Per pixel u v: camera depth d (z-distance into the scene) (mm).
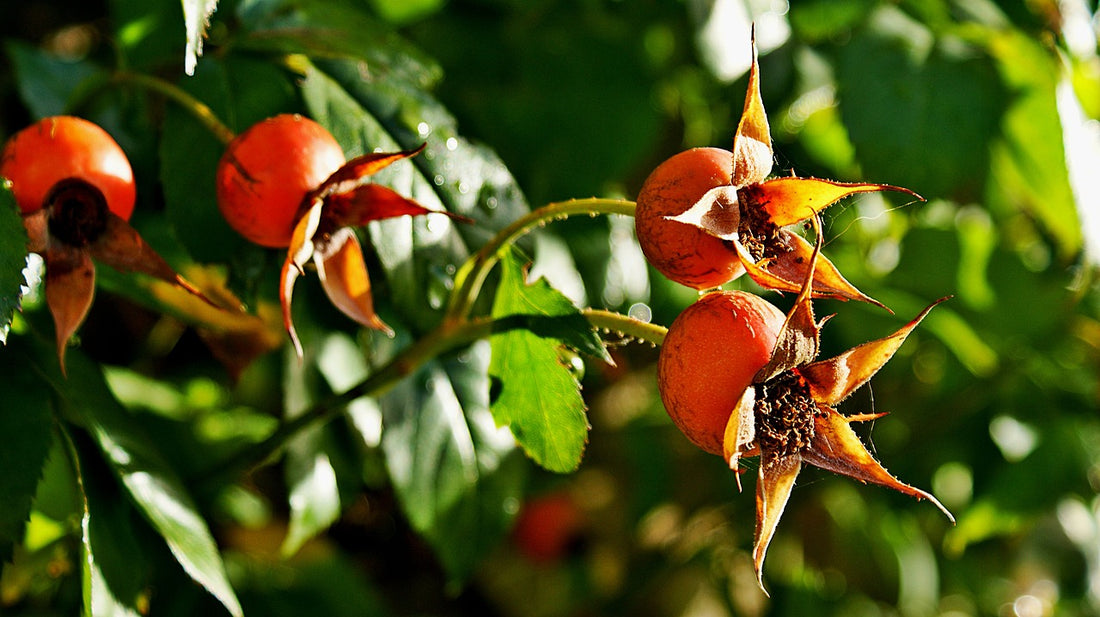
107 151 302
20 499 303
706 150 297
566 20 396
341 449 366
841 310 416
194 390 387
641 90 395
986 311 430
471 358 348
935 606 463
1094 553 479
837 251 417
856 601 460
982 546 489
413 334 328
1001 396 442
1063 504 478
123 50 340
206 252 328
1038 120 388
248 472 330
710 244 294
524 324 313
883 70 385
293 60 334
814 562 458
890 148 382
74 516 332
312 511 356
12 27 390
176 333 388
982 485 439
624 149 392
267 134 305
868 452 295
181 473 362
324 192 303
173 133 327
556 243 371
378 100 335
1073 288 431
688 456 468
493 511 346
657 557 479
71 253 300
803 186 294
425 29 391
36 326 320
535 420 316
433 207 330
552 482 427
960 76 385
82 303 300
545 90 392
